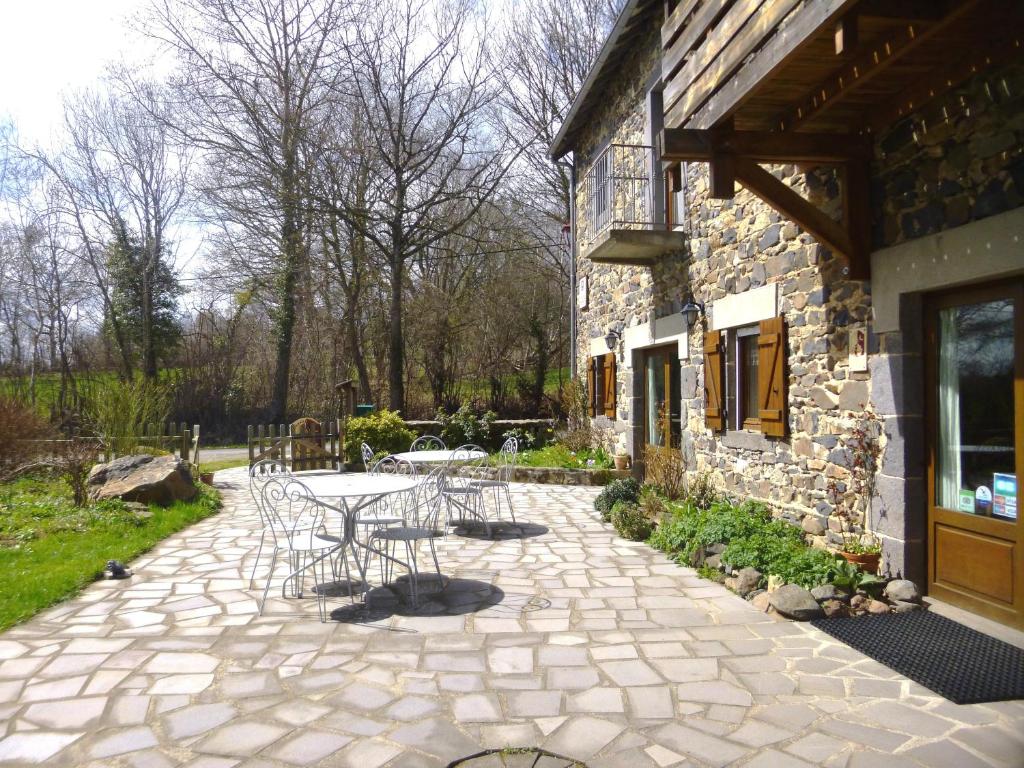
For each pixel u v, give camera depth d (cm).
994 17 321
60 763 253
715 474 688
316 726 279
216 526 709
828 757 252
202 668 338
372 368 2133
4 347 2075
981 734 267
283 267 1750
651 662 341
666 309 820
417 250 1689
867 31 339
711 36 429
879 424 443
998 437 375
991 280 370
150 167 2075
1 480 877
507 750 260
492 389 1894
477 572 515
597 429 1104
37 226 2036
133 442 990
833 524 491
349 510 473
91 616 418
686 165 758
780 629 384
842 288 482
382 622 405
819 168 500
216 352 2230
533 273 1952
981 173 363
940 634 364
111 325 2131
